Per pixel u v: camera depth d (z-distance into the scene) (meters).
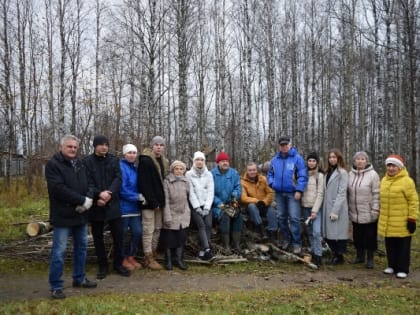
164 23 17.86
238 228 8.70
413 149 19.00
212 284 6.94
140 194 7.57
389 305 5.77
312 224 8.27
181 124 16.89
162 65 22.05
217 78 25.72
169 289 6.60
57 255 5.92
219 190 8.58
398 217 7.48
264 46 25.11
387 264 8.45
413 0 19.05
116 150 15.62
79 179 6.09
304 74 32.78
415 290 6.59
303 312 5.44
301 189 8.23
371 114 34.38
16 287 6.59
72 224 5.96
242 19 24.45
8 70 21.66
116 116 18.58
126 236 8.32
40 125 25.08
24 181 17.47
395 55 23.52
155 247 8.01
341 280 7.29
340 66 30.34
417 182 20.28
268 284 7.00
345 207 8.17
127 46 20.89
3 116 23.20
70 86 24.47
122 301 5.75
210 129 29.66
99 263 7.15
